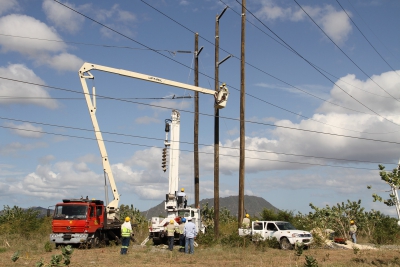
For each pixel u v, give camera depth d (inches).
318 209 1413.6
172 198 1115.9
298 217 1545.3
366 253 901.2
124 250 861.8
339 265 679.7
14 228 1295.5
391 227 1263.5
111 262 735.7
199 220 1153.4
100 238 1054.4
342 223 1389.0
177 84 1104.8
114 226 1091.9
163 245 1065.5
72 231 978.7
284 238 990.4
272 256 840.9
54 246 1015.6
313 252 921.5
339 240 1132.5
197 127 1330.0
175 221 991.6
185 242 882.1
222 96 1147.3
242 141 1143.0
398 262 734.5
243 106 1159.0
